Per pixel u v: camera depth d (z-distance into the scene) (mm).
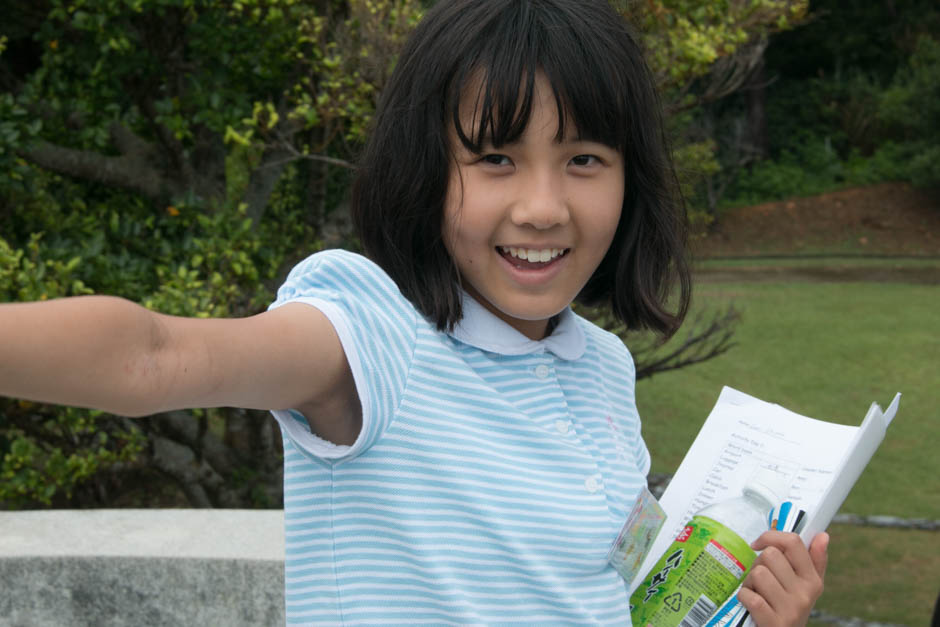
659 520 1135
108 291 3639
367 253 1078
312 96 3943
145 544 2020
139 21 3688
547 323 1174
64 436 3754
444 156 1004
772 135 20219
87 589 1980
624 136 1020
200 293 3373
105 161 4020
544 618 1004
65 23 3711
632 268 1191
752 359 8914
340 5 3773
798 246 16375
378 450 963
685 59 3482
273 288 4238
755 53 4094
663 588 1126
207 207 3992
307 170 4531
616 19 1048
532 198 983
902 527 5574
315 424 947
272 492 4250
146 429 3893
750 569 1118
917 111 18406
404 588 976
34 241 3354
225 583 1969
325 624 987
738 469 1270
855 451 1147
